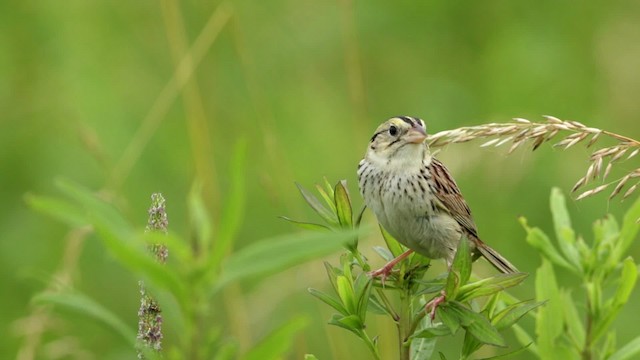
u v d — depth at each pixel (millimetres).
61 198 11828
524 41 13250
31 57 13000
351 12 11656
